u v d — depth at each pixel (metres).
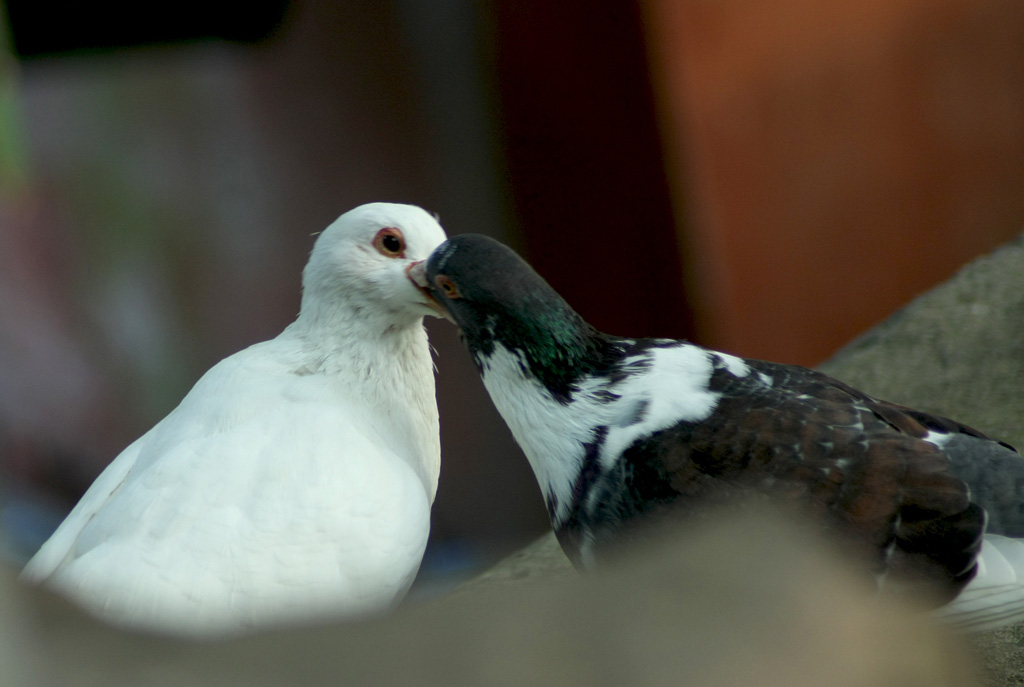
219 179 18.00
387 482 5.73
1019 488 5.01
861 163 13.88
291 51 17.64
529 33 15.06
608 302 15.33
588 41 14.03
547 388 5.59
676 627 2.20
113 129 17.45
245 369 6.23
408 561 5.70
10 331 16.58
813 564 2.36
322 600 5.18
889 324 9.19
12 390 16.47
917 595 4.66
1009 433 7.38
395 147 17.56
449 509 16.77
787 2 13.11
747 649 2.17
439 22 16.59
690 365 5.54
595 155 14.75
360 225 6.40
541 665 2.13
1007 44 14.08
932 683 2.28
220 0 16.06
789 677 2.15
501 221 16.80
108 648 2.09
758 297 13.85
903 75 13.83
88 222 17.39
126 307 17.59
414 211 6.49
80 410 17.08
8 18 15.05
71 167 17.25
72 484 16.78
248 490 5.44
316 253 6.53
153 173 17.72
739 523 2.44
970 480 5.04
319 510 5.44
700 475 5.01
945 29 13.85
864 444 4.93
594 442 5.42
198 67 17.64
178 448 5.65
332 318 6.44
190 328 17.98
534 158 15.79
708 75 13.09
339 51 17.61
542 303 5.57
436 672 2.11
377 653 2.13
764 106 13.36
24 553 14.84
